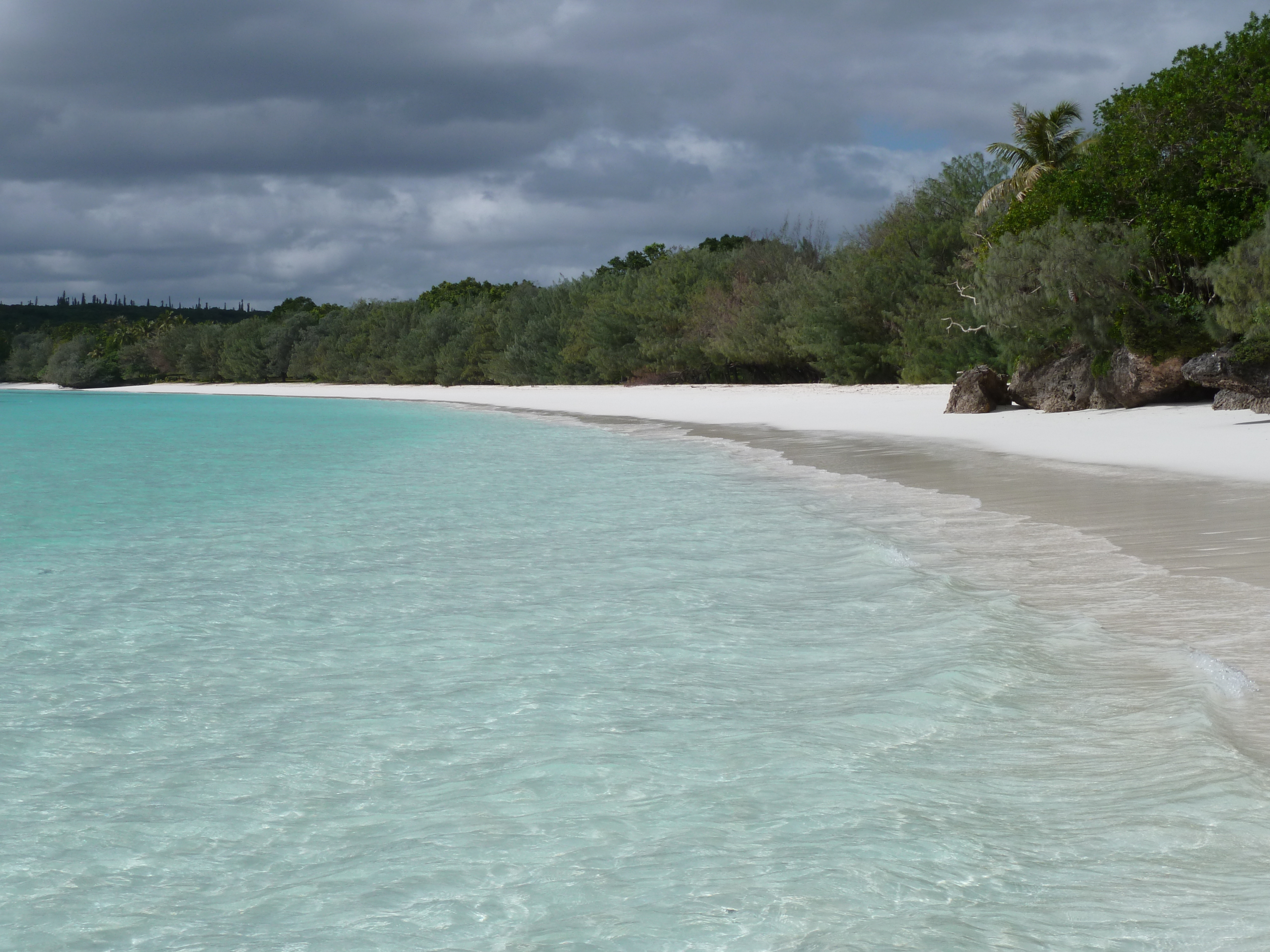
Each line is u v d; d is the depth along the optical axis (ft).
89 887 11.07
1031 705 15.64
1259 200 68.90
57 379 341.62
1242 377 64.28
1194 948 8.96
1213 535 28.19
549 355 218.18
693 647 20.01
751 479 49.26
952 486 42.04
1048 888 10.16
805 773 13.42
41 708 17.42
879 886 10.31
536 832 11.98
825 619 21.79
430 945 9.66
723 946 9.34
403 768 14.25
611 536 33.94
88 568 30.55
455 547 32.81
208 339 339.98
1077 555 26.81
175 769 14.47
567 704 16.81
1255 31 73.15
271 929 10.09
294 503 45.27
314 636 22.11
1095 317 74.43
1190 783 12.41
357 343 288.30
